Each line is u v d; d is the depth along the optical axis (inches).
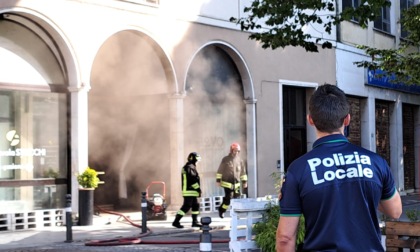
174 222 606.2
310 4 495.8
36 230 586.9
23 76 597.6
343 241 136.3
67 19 613.3
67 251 472.4
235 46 776.9
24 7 576.1
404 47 686.5
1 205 582.6
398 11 1123.9
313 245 138.6
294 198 140.8
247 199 339.6
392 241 286.8
